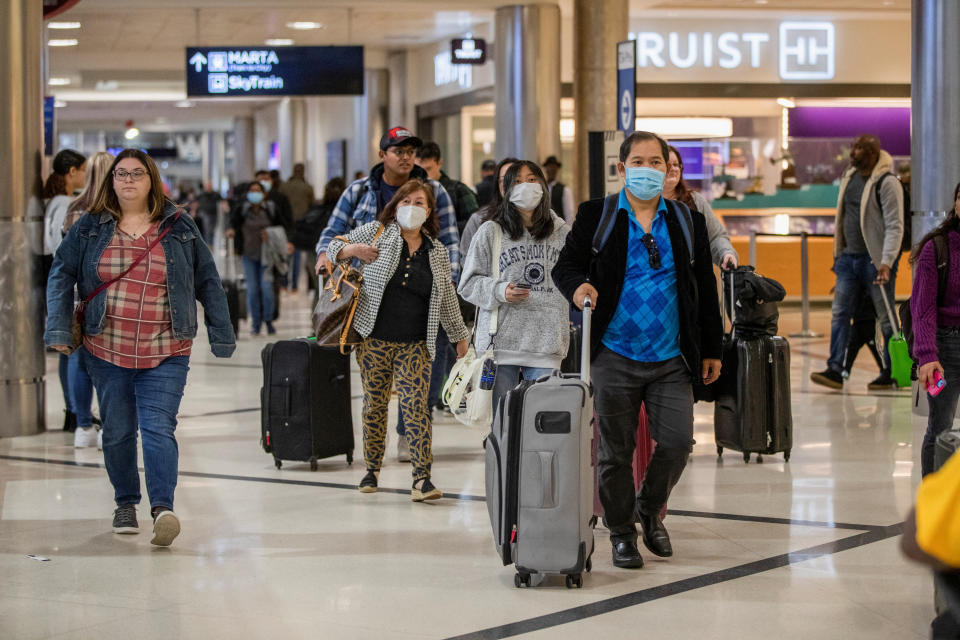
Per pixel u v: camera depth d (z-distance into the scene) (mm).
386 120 26750
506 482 4957
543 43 17672
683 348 5188
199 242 5883
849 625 4547
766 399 7574
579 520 4906
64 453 8211
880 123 21234
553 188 13047
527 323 5988
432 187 7406
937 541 2252
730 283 7406
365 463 7125
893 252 10469
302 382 7520
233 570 5320
